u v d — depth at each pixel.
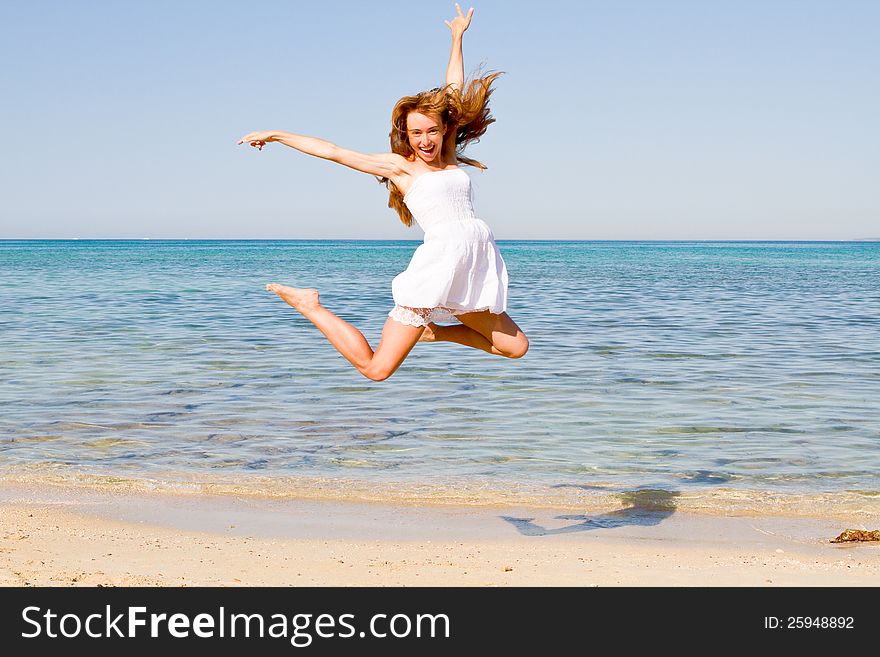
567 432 9.93
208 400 11.54
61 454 8.85
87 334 18.41
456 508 7.30
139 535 6.45
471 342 5.37
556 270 56.66
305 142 5.00
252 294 30.55
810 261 80.69
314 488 7.81
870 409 11.14
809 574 5.68
